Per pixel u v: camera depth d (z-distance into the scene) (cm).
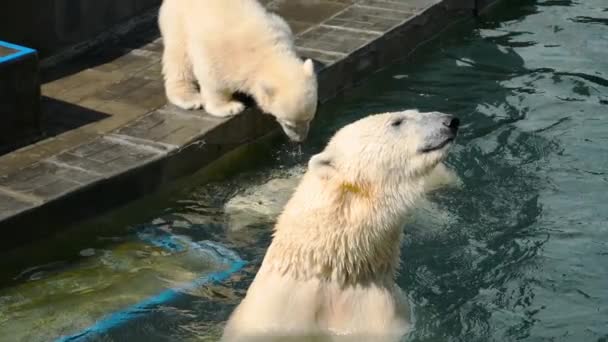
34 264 995
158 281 960
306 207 798
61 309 919
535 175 1125
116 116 1216
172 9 1253
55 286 957
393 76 1404
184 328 879
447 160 1157
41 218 1011
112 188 1073
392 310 820
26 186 1046
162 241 1036
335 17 1486
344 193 791
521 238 1011
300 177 1156
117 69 1352
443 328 859
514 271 955
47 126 1188
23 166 1092
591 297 910
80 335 876
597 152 1171
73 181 1054
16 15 1318
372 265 807
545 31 1530
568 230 1022
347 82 1363
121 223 1071
